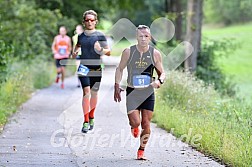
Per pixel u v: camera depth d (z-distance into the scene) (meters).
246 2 70.50
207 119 20.55
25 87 31.08
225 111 23.48
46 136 19.67
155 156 16.67
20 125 21.77
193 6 35.88
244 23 102.62
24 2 43.78
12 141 18.64
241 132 17.78
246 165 14.54
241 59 81.81
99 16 60.25
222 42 40.50
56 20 44.72
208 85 31.70
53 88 36.94
